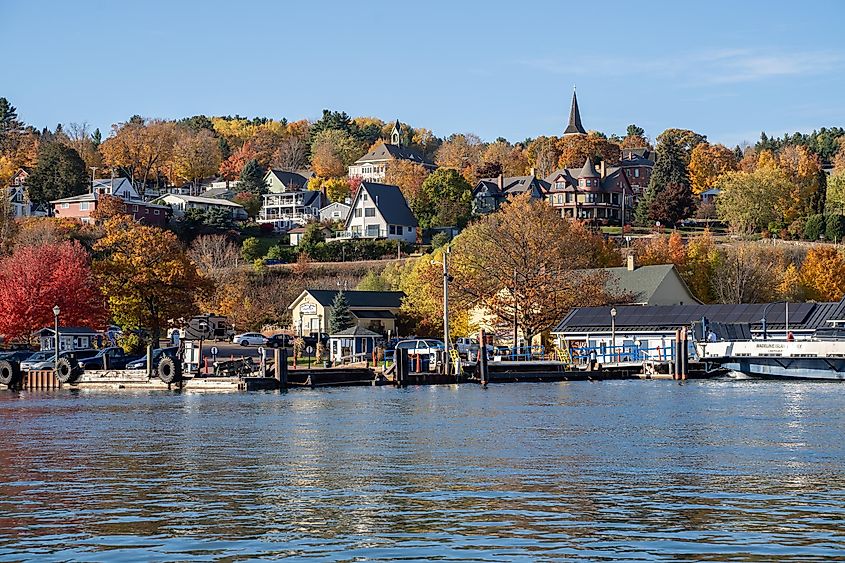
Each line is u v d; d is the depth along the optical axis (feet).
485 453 107.86
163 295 331.77
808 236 519.19
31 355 279.90
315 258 497.46
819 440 116.57
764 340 248.52
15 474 96.37
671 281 346.13
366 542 67.46
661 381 249.14
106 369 257.55
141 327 338.95
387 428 134.82
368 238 536.01
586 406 168.25
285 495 83.82
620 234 558.56
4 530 71.46
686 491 83.92
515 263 309.63
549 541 67.21
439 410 163.02
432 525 72.08
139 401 195.62
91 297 322.34
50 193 603.67
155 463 103.09
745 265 393.50
